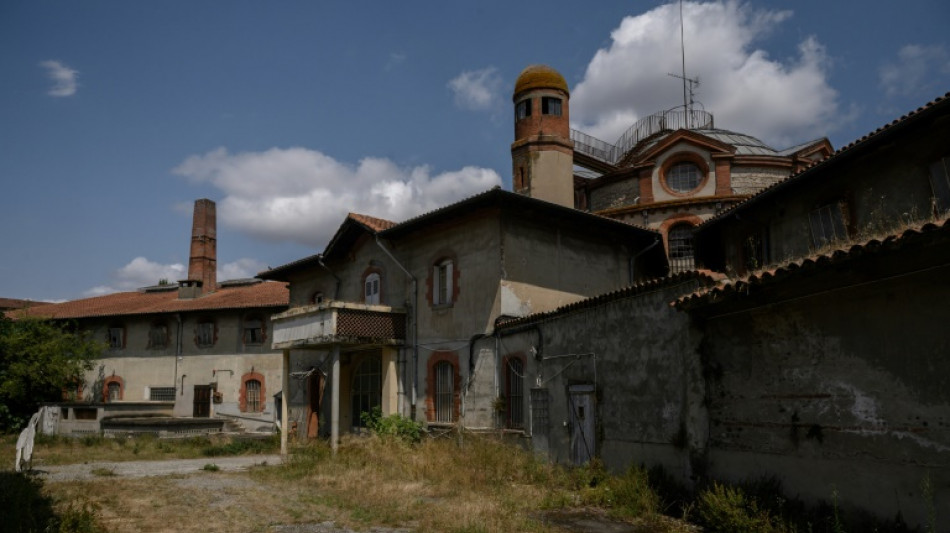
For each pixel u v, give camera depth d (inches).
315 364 960.3
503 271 703.7
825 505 345.4
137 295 1631.4
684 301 424.8
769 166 1053.8
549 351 609.0
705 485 424.2
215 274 1544.0
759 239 732.7
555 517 418.6
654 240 858.8
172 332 1366.9
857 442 333.4
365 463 634.8
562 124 1020.5
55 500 473.1
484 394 695.7
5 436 1078.4
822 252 353.4
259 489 527.5
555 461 584.7
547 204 710.5
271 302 1270.9
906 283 316.2
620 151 1251.8
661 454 469.4
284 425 814.5
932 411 300.8
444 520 400.2
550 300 745.6
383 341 786.8
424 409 768.3
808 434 360.2
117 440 978.7
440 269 791.7
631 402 503.8
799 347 371.9
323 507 451.5
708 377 434.3
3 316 1239.5
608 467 520.7
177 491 519.8
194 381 1320.1
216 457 815.7
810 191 637.9
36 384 1195.9
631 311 511.8
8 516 391.5
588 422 551.2
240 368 1290.6
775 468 379.6
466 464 584.7
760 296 386.6
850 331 342.3
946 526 290.0
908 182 522.3
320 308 766.5
